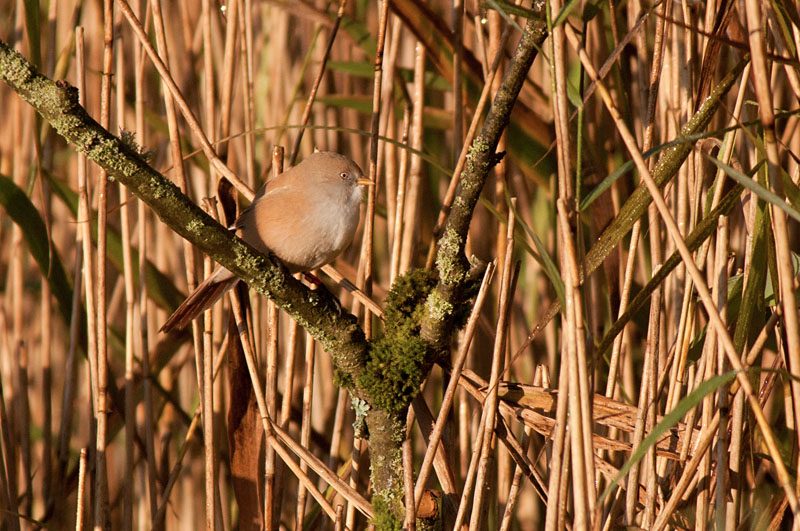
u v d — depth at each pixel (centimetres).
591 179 759
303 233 631
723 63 698
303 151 934
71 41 778
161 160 934
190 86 912
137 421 838
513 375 869
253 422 638
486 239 920
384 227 947
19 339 818
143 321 726
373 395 529
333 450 676
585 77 768
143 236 722
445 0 968
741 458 491
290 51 976
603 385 732
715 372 509
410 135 848
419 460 863
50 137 859
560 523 419
